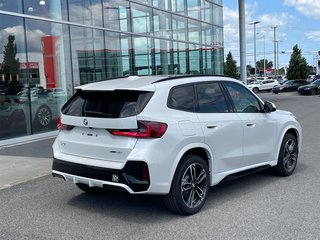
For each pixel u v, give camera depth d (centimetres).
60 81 1462
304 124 1437
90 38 1614
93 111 520
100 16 1669
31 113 1327
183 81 552
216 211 536
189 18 2458
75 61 1534
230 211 535
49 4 1412
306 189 627
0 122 1205
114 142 496
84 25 1574
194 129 525
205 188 546
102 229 484
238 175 612
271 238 444
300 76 6644
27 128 1308
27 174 773
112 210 552
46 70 1398
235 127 592
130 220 512
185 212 520
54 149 566
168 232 469
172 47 2267
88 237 461
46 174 769
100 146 507
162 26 2164
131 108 493
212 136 551
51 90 1417
